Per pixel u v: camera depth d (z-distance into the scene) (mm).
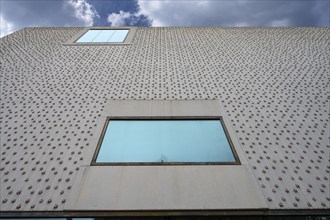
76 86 5801
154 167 3535
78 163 3635
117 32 10898
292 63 7188
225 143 4098
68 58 7480
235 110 4973
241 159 3729
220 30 11422
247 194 3131
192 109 4945
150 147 3953
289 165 3676
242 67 6945
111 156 3779
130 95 5434
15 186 3244
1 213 2908
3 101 5125
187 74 6504
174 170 3482
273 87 5836
